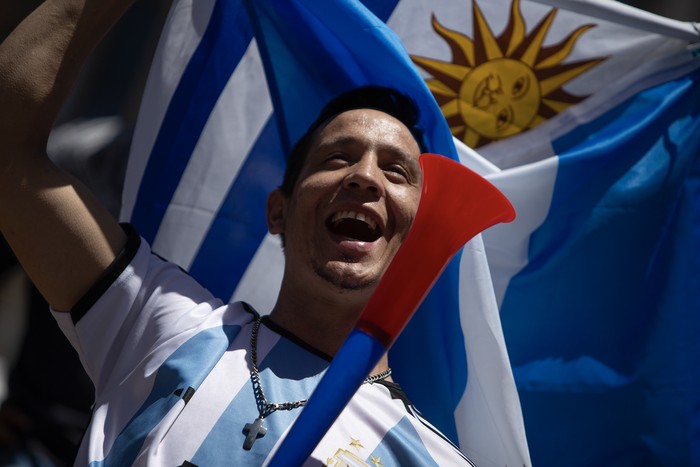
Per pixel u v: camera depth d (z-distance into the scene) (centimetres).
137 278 228
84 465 209
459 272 244
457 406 248
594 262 276
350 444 206
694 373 268
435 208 187
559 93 283
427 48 286
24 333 330
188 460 198
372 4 284
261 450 200
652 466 268
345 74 266
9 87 221
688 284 272
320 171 233
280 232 251
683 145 277
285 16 262
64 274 224
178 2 273
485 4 284
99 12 232
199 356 215
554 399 274
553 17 283
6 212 221
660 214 275
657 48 280
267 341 224
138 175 273
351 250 225
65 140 417
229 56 275
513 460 239
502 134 284
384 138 234
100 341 226
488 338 242
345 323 232
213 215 274
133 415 212
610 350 273
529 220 277
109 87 641
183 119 274
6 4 666
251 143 276
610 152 278
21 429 314
